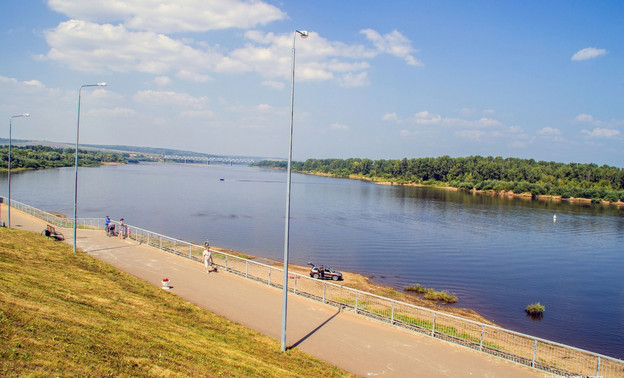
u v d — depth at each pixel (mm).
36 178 144750
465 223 92062
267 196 135750
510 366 16172
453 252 62969
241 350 15320
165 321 16797
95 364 10961
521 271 53594
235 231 71250
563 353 24359
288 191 16609
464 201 137500
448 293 42250
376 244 66250
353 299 30625
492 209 117438
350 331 18828
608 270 55531
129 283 22406
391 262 55094
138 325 15242
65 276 20547
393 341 18000
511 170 175000
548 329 33812
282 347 16234
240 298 22375
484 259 59312
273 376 13266
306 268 48531
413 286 42594
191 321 17719
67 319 13664
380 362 15961
